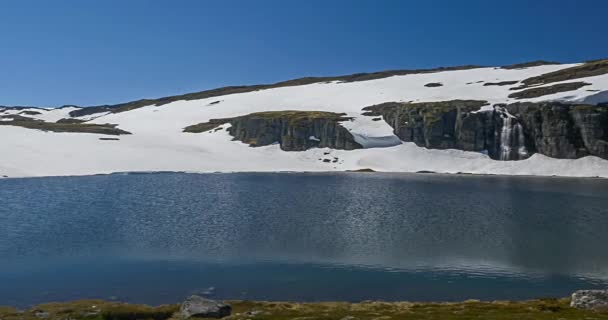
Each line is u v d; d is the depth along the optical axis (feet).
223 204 285.64
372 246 176.04
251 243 181.27
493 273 142.92
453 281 135.95
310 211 257.96
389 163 576.61
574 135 523.70
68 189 362.94
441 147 590.14
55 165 515.91
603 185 388.78
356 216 241.76
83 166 525.34
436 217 237.25
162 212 255.09
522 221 225.15
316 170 573.33
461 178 463.42
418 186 385.09
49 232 201.26
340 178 465.88
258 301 114.52
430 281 135.64
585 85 605.73
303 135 648.38
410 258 159.22
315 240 186.19
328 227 212.84
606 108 519.19
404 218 235.20
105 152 585.22
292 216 242.17
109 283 132.87
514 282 134.72
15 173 469.16
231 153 636.89
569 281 135.44
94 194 332.39
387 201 296.51
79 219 232.73
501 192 341.41
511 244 178.50
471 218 234.38
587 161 508.94
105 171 517.14
